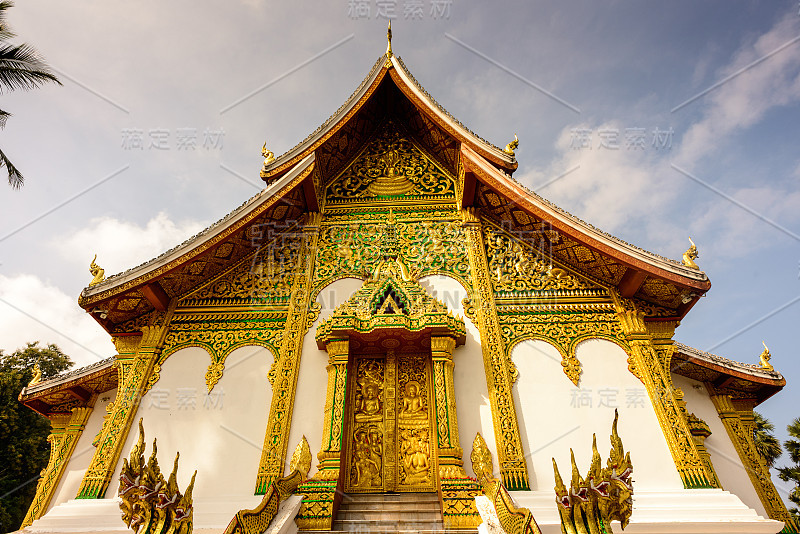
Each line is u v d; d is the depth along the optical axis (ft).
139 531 13.34
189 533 13.64
